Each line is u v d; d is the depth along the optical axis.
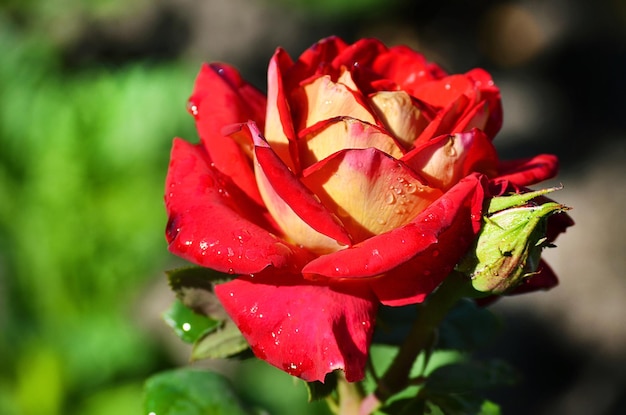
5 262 2.92
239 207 1.14
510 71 5.64
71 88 3.05
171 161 1.16
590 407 3.95
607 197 4.52
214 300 1.17
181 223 1.06
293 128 1.08
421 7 5.88
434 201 1.03
